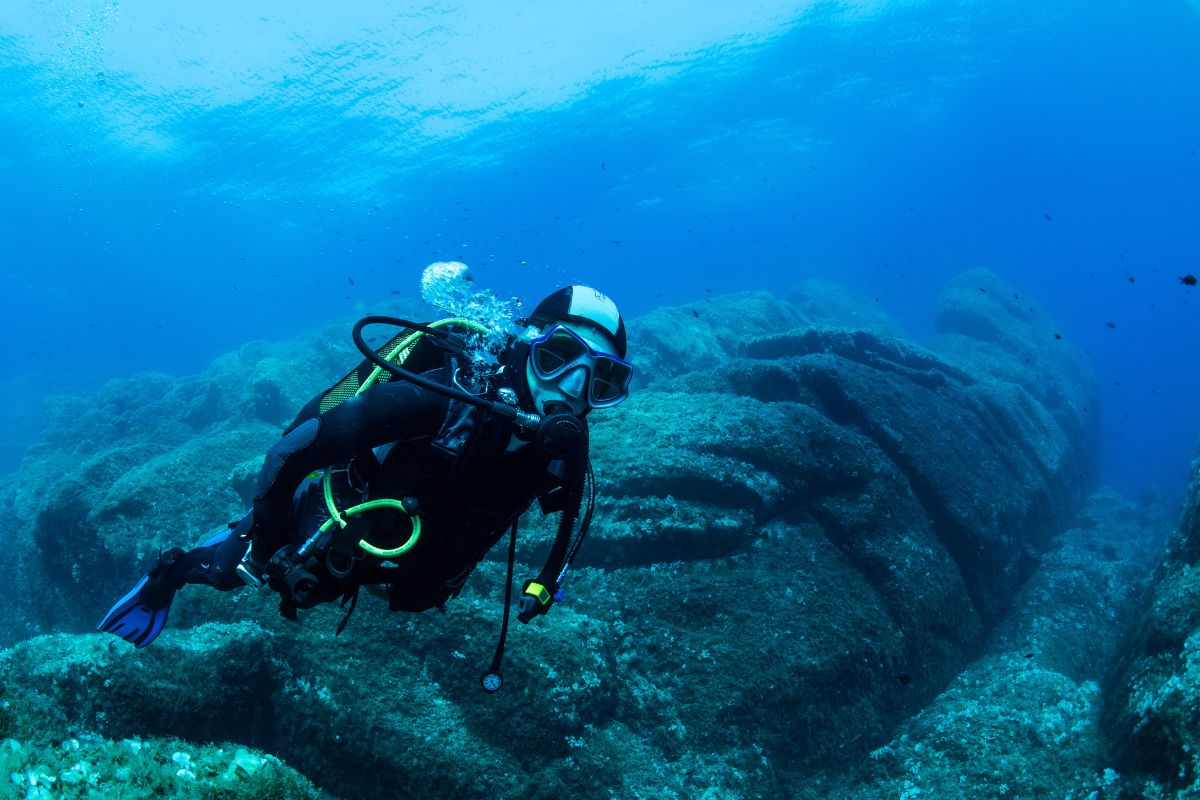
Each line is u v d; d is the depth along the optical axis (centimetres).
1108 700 562
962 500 887
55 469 1358
